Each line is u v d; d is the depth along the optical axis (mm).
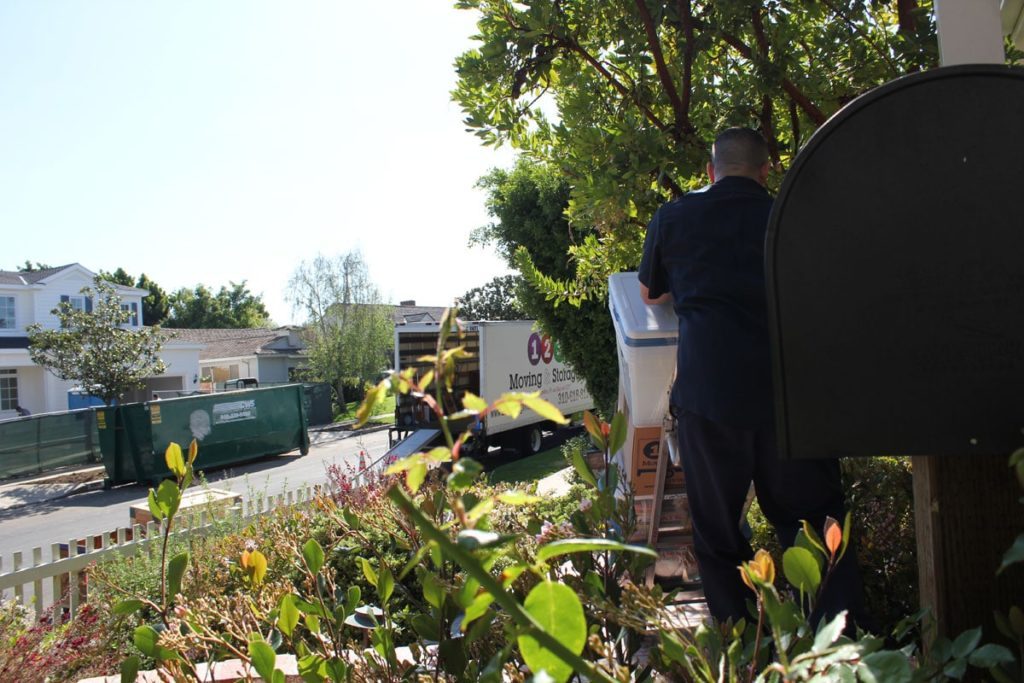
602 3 4293
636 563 1955
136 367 30000
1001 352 1628
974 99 1622
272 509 8445
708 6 4129
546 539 1925
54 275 39031
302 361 54688
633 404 2920
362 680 1993
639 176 4062
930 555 1804
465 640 1807
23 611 5668
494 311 29516
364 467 5863
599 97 4406
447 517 2150
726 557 2434
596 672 985
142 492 20828
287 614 1884
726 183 2568
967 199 1633
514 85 4406
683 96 4133
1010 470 1760
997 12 2281
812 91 4172
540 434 23797
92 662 4406
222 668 2859
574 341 12461
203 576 3027
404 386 1050
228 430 23438
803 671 1147
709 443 2350
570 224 5641
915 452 1664
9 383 37125
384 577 2020
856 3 4168
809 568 1331
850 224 1680
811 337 1702
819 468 2350
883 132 1660
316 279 42750
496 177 15672
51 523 17375
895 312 1668
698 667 1426
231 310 86062
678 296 2504
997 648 1312
